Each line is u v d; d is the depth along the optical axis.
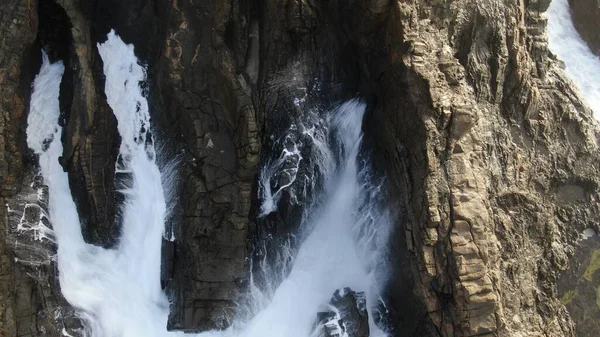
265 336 15.66
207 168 15.45
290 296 16.09
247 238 15.90
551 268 15.91
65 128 16.28
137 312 15.64
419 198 14.12
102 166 16.09
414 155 14.32
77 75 15.94
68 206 16.11
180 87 15.86
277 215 16.28
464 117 14.12
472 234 13.83
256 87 16.25
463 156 14.26
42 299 14.98
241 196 15.37
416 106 14.20
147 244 16.19
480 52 16.12
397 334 15.72
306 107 16.33
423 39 14.54
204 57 15.89
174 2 15.98
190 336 15.48
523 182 16.02
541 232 15.80
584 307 15.98
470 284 13.59
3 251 14.62
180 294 15.58
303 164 16.23
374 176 15.90
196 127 15.63
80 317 15.20
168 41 15.93
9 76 15.23
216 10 15.72
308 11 16.02
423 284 14.07
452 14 15.29
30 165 15.86
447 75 14.45
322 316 15.64
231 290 15.54
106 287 15.70
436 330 14.27
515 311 14.55
